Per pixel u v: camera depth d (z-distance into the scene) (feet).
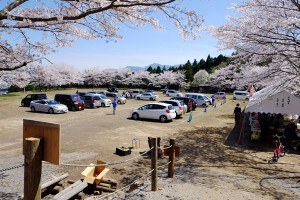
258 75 38.40
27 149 9.57
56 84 217.77
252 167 32.78
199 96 117.19
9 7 14.64
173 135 53.26
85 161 33.40
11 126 59.62
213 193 22.43
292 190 24.54
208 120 76.28
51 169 29.96
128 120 71.56
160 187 23.02
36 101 86.79
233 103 136.15
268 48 34.68
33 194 9.77
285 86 40.40
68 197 20.11
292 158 38.04
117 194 22.21
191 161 34.53
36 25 19.20
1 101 119.24
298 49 33.88
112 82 298.76
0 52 23.21
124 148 38.01
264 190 24.27
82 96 103.65
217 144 45.98
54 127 9.48
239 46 36.78
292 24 30.42
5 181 25.90
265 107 46.47
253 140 48.57
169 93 170.50
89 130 56.08
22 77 31.22
